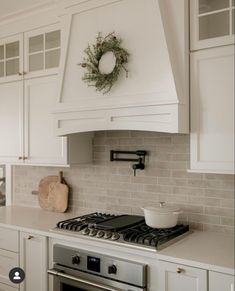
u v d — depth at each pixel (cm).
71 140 265
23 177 333
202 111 199
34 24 282
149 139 252
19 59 294
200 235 217
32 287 241
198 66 201
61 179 301
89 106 229
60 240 225
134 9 213
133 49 213
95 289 201
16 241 251
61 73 246
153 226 215
